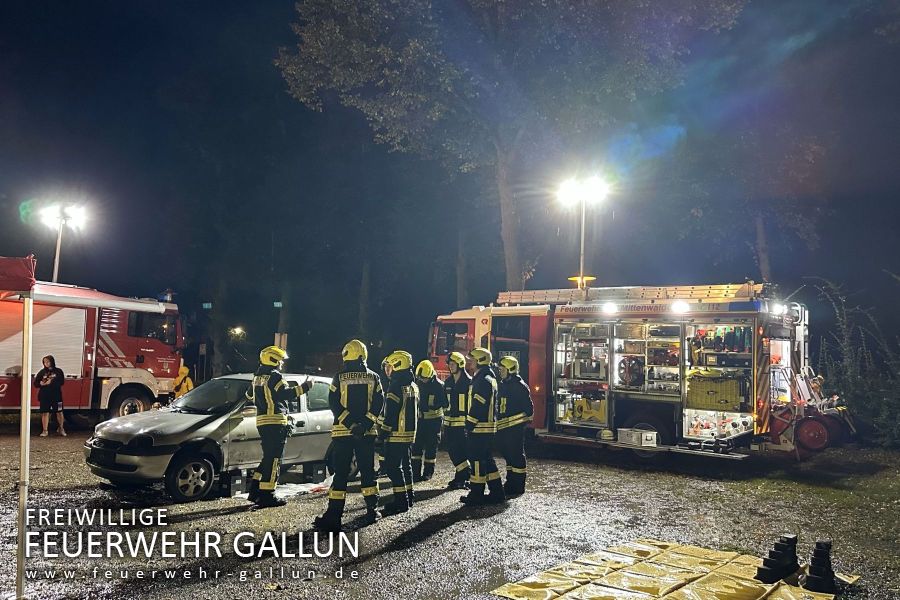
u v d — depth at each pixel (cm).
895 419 1407
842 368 1583
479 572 612
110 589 557
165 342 1711
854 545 727
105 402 1603
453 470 1127
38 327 1512
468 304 3094
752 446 1174
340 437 746
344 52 1861
